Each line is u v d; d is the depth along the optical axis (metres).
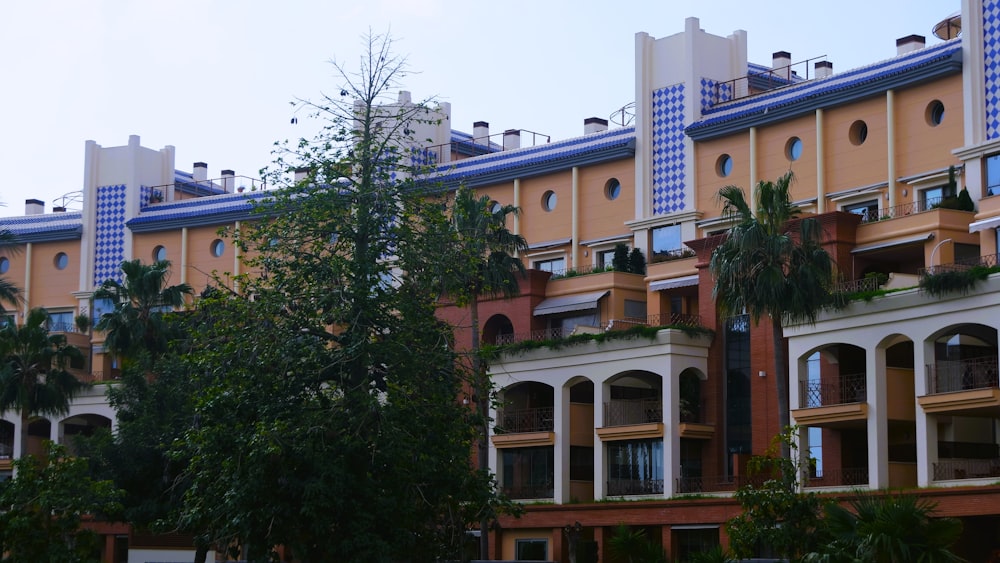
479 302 67.69
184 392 56.16
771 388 54.94
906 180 55.00
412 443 38.06
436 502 39.88
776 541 37.12
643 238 64.69
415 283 40.38
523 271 60.78
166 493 56.19
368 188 39.59
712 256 49.22
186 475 41.91
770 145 60.53
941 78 54.38
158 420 56.72
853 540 32.31
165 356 60.12
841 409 48.81
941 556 30.78
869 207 56.81
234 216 79.19
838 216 53.59
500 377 62.94
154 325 65.69
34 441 80.56
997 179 51.91
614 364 58.97
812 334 50.47
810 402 50.72
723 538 52.59
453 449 39.50
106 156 85.56
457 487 39.75
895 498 35.69
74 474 42.19
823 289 48.00
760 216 49.47
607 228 66.69
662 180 64.50
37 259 86.69
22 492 41.16
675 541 54.69
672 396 56.75
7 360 67.94
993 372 46.41
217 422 38.22
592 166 67.69
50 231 85.50
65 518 41.25
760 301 47.28
